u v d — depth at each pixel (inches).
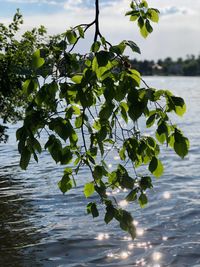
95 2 95.7
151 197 609.6
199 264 382.0
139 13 113.7
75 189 657.6
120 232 463.2
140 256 401.4
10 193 645.9
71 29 95.4
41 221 506.6
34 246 429.1
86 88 91.0
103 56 83.8
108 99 86.4
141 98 88.0
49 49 93.1
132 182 111.5
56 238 449.4
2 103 694.5
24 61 625.6
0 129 721.6
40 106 93.7
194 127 1663.4
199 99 3570.4
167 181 726.5
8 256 405.1
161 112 96.0
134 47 88.4
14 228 482.9
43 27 640.4
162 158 991.0
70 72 92.7
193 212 531.2
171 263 385.4
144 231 465.4
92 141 110.9
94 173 113.4
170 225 484.1
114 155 973.8
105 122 100.8
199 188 671.1
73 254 409.7
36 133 96.0
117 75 88.7
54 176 771.4
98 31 95.3
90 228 478.3
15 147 1139.3
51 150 101.3
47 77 92.4
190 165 901.8
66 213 537.6
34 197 618.5
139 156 110.2
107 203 109.4
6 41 643.5
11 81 620.1
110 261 393.4
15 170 833.5
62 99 94.3
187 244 426.0
